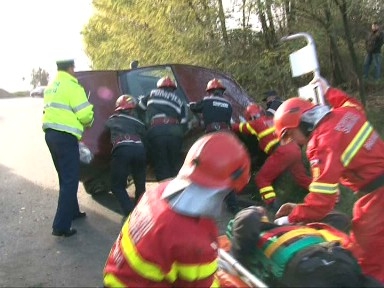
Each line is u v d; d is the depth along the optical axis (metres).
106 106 6.20
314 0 8.74
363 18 10.02
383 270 3.59
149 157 6.12
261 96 9.70
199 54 10.05
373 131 3.53
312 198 3.28
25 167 8.86
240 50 10.02
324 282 2.76
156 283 2.30
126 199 5.70
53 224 5.57
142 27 10.52
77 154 5.46
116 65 11.26
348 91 10.55
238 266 2.96
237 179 2.26
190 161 2.28
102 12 10.95
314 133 3.41
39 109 16.58
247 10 9.49
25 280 4.60
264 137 6.18
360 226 3.60
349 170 3.53
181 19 10.06
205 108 6.16
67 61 5.45
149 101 6.05
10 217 6.29
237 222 3.12
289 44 9.30
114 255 2.45
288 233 3.06
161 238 2.24
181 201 2.22
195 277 2.25
